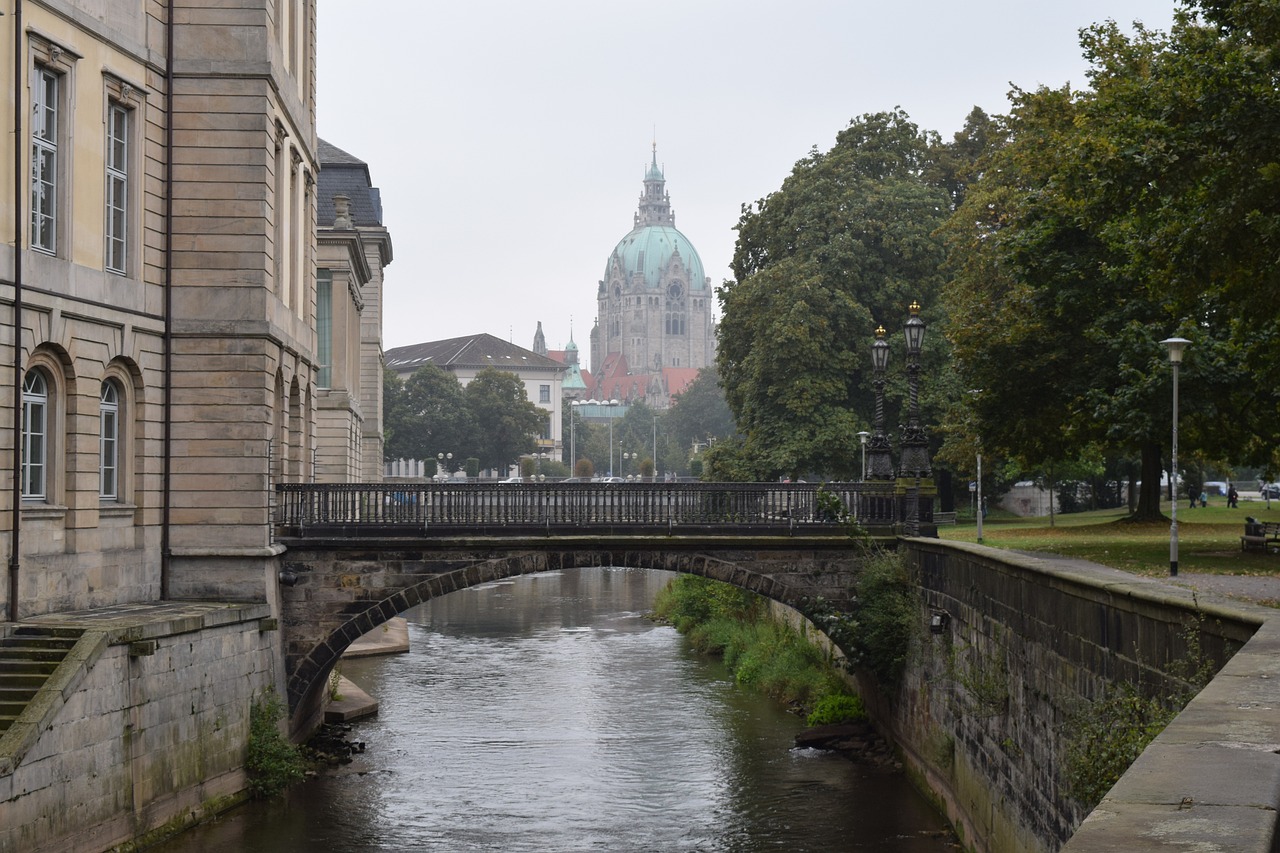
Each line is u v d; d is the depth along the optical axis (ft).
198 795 87.30
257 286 97.45
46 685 70.18
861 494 113.09
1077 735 58.70
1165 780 20.26
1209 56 82.99
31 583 81.51
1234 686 30.48
